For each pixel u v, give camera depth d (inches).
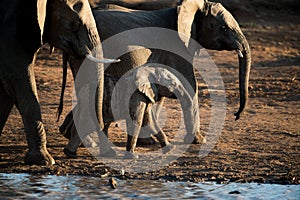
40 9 1412.4
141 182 1359.5
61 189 1315.2
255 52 3580.2
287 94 2492.6
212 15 1795.0
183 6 1744.6
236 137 1774.1
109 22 1676.9
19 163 1477.6
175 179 1379.2
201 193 1289.4
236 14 4763.8
